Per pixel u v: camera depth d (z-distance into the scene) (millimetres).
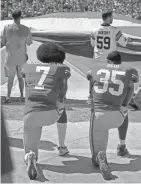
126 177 4879
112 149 5965
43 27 11414
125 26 10750
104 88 4914
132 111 8422
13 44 8641
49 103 4758
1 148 1898
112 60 5191
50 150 5867
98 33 7992
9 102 8797
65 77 4855
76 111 8250
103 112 4883
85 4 21297
